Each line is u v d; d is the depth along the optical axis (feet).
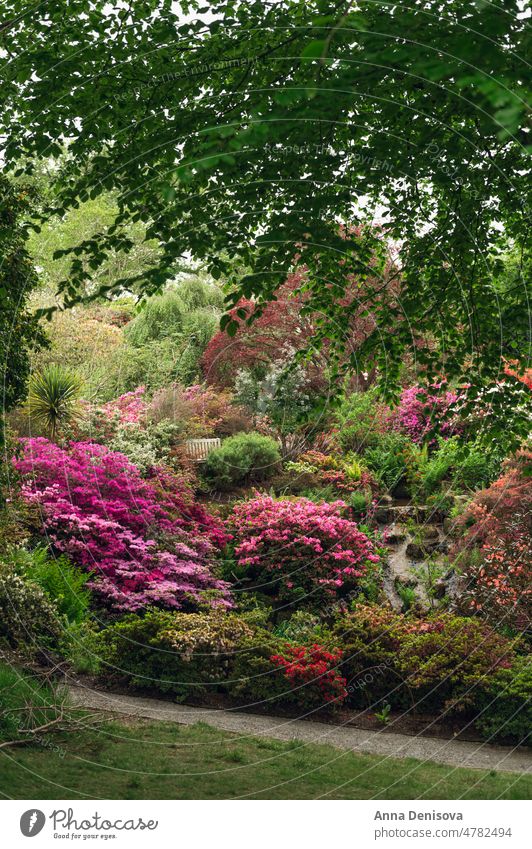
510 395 22.81
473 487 37.37
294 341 49.65
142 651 22.59
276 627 27.81
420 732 20.42
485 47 9.07
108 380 48.39
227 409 48.06
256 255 20.52
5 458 23.22
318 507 32.89
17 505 26.21
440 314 23.45
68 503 29.91
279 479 41.27
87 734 17.58
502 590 25.77
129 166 17.95
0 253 20.56
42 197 21.68
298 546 31.22
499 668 21.38
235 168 16.69
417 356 23.65
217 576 30.89
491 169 19.02
